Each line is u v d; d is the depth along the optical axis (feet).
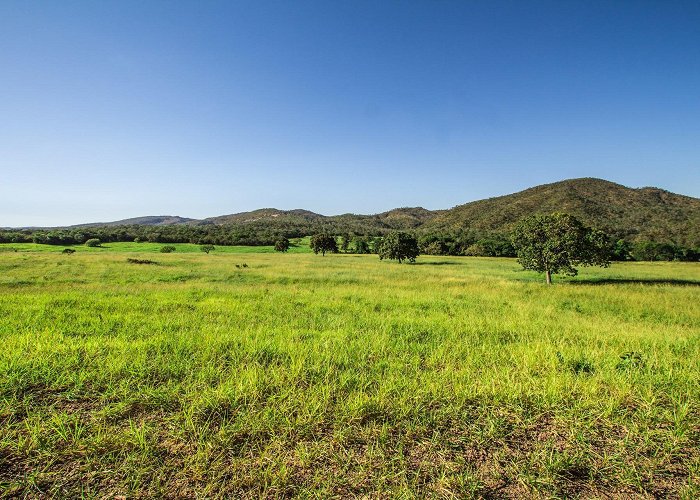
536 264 77.51
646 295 54.49
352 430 12.49
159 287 56.80
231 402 14.15
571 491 9.87
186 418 12.77
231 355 20.24
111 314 32.68
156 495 9.43
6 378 15.58
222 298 44.80
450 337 26.50
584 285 68.90
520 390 15.37
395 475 10.14
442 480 9.97
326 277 77.36
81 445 11.18
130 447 11.37
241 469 10.41
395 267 116.06
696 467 10.84
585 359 20.40
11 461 10.62
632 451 11.61
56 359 18.19
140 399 14.51
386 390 15.37
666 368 18.75
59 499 9.21
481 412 13.94
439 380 16.72
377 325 30.73
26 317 29.78
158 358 18.98
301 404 13.93
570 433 12.66
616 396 15.11
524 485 9.99
